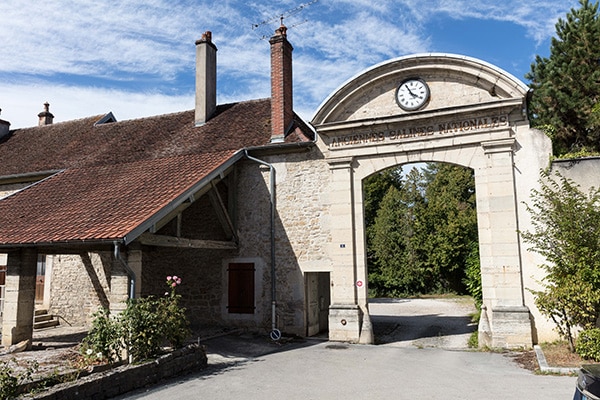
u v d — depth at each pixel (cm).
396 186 3203
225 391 610
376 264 2570
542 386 612
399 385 636
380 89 1044
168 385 641
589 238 793
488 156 941
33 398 491
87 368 611
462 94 978
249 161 1155
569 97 1427
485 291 916
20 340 854
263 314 1095
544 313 818
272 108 1161
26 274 876
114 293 748
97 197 975
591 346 727
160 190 924
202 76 1381
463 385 629
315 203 1077
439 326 1266
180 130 1362
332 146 1066
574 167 890
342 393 599
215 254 1166
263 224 1122
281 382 659
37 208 989
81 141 1494
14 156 1521
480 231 933
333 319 1014
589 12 1480
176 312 739
